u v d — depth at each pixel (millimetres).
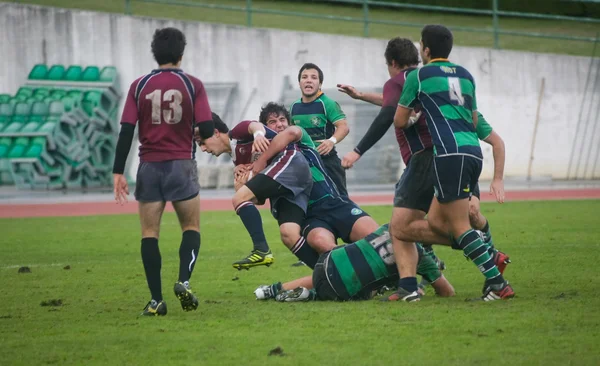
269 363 18391
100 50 98312
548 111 105875
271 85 101250
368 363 18203
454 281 31125
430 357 18625
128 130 23766
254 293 28781
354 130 98375
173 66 24234
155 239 24359
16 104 93062
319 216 29703
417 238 25781
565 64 105625
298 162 28688
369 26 120375
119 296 28531
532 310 23797
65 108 92938
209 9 122000
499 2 134125
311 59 101750
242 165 30516
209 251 41469
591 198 74938
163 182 23844
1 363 18875
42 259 39125
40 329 22562
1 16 97750
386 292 29172
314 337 20922
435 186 24781
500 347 19438
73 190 92438
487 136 26938
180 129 23906
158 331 21984
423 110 25016
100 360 18969
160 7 119188
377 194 83125
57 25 98062
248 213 27234
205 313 24625
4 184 91625
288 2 133125
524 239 43625
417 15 135625
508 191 86125
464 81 25125
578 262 34875
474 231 25344
